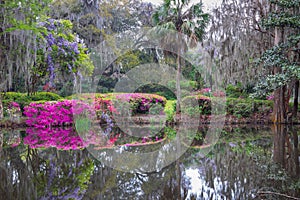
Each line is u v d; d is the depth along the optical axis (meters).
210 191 2.63
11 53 7.37
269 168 3.43
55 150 4.67
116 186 2.80
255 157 4.06
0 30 7.12
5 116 8.12
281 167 3.47
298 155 4.17
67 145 5.20
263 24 6.73
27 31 7.06
